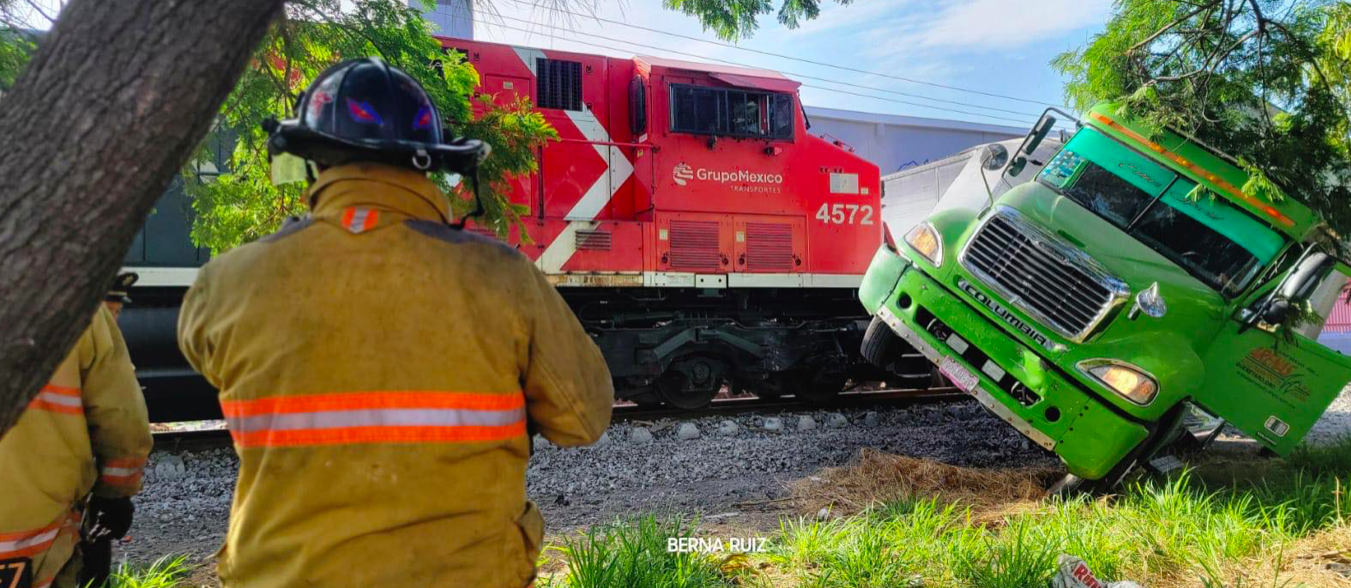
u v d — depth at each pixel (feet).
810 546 12.75
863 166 30.07
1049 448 17.58
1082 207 20.34
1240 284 19.11
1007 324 17.92
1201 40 18.89
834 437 23.43
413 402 4.72
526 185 25.44
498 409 4.98
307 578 4.57
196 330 5.04
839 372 29.71
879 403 30.55
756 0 15.12
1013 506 17.11
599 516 16.14
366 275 4.83
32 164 4.02
